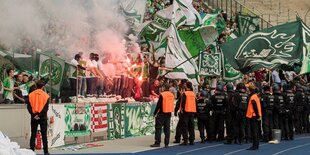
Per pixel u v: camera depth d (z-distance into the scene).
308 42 19.64
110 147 16.36
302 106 22.16
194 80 24.27
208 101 18.41
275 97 19.31
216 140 19.14
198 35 25.75
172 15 24.22
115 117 19.06
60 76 16.73
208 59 25.09
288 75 29.06
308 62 19.67
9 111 14.93
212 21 26.66
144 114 21.02
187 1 25.41
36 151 15.05
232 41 20.14
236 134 17.97
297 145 17.91
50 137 15.70
